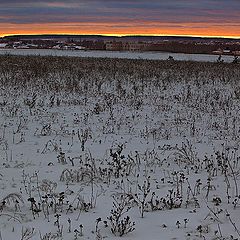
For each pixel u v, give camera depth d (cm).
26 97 1587
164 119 1280
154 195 637
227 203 611
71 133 1062
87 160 809
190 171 769
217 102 1564
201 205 602
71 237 484
